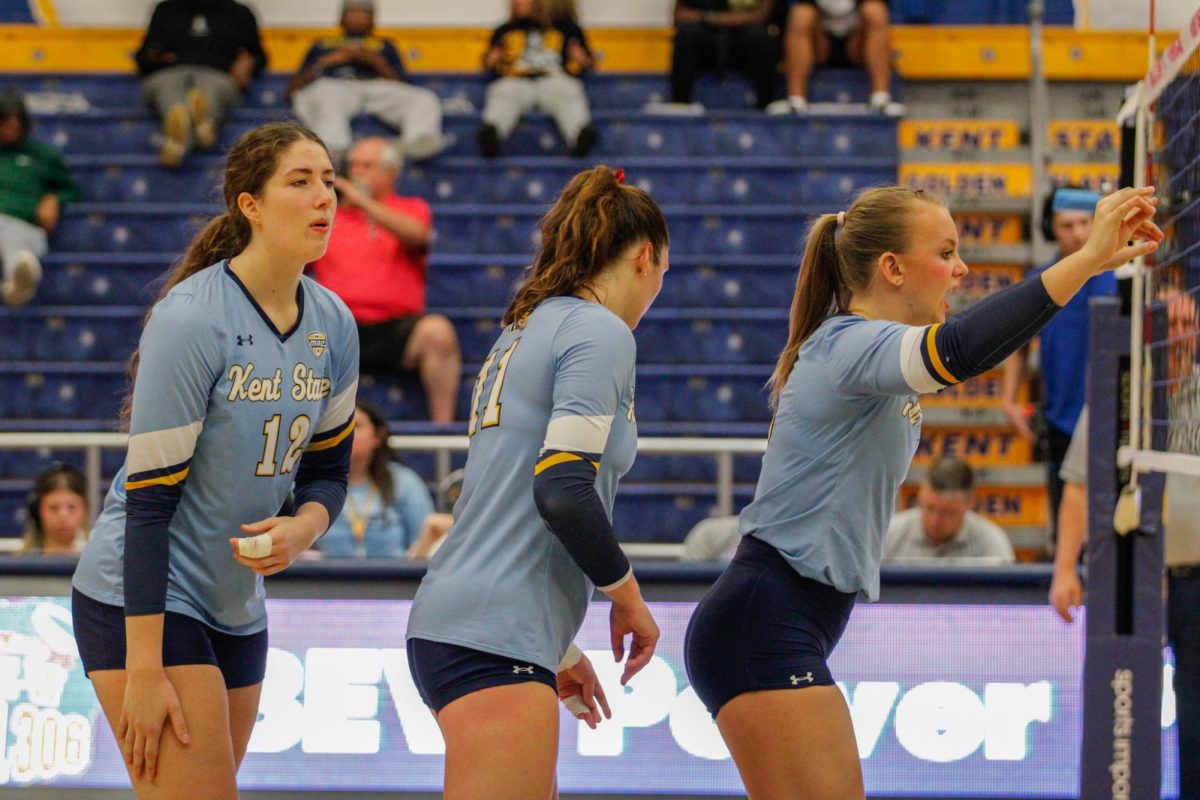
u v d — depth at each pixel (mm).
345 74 15766
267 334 4586
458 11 19266
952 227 4648
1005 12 18000
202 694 4469
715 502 12289
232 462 4559
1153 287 5824
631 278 4578
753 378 13703
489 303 14711
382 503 8781
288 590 6977
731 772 6922
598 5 18891
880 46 16188
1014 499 13320
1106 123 16906
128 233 15297
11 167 14766
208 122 15586
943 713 6895
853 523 4590
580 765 6926
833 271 4883
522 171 15648
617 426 4418
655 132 16109
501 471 4359
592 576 4168
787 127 16016
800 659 4543
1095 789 5949
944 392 14188
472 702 4180
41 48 18500
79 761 6883
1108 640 5930
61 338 14336
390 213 12984
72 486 8930
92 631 4590
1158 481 5875
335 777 6926
